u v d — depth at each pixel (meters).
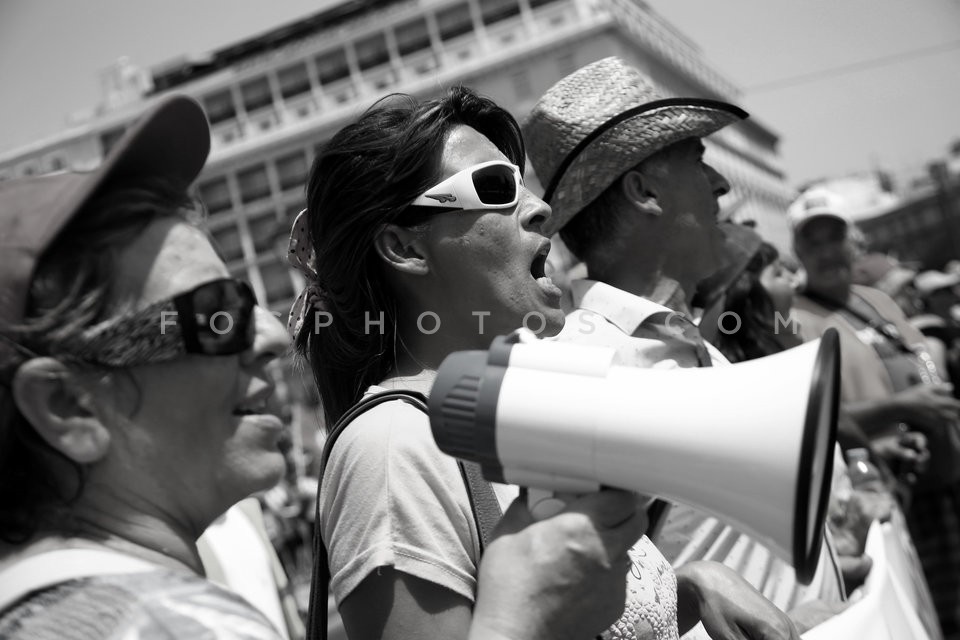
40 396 1.03
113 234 1.07
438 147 1.71
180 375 1.10
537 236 1.77
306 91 65.00
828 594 2.54
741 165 44.47
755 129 48.34
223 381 1.12
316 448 8.80
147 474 1.10
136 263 1.08
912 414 4.18
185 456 1.11
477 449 1.12
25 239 1.03
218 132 65.75
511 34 64.12
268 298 51.62
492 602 1.11
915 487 4.89
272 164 64.75
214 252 1.15
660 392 1.06
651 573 1.60
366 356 1.82
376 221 1.71
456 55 64.19
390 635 1.38
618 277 2.71
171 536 1.12
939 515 4.89
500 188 1.72
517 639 1.08
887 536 3.27
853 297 4.70
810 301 4.68
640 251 2.68
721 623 1.73
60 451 1.07
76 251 1.05
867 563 2.79
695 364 2.50
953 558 4.88
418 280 1.75
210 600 1.01
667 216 2.66
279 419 1.19
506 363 1.13
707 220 2.73
